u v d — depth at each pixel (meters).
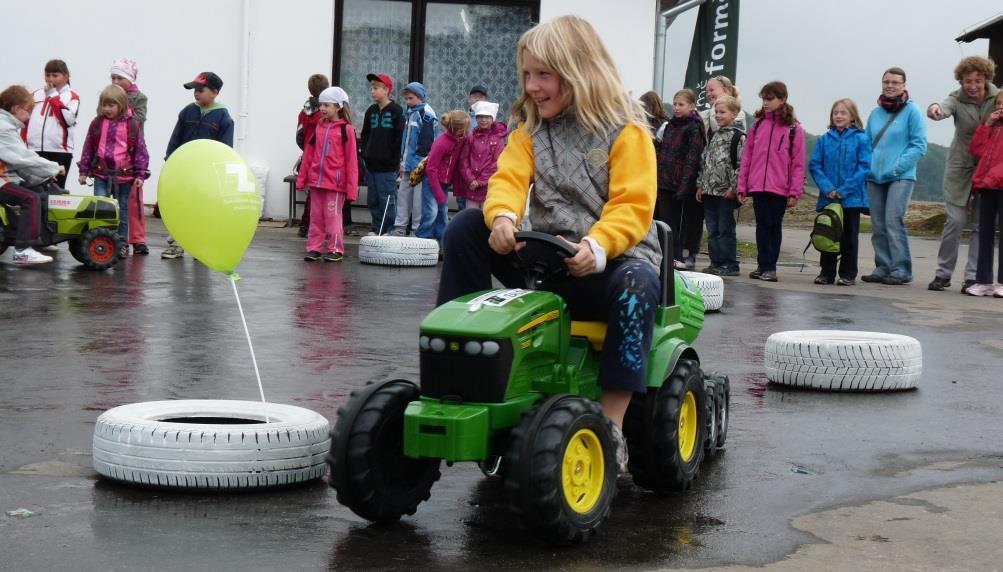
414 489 3.99
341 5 17.89
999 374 7.38
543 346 3.82
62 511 3.98
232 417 4.76
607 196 4.16
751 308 10.37
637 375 3.93
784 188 12.75
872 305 10.84
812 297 11.39
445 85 18.19
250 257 12.80
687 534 3.90
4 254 12.12
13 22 17.39
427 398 3.75
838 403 6.34
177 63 17.58
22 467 4.53
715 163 13.31
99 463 4.34
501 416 3.67
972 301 11.45
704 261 15.59
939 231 27.17
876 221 13.27
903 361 6.70
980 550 3.79
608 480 3.81
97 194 12.16
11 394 5.81
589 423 3.70
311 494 4.32
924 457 5.12
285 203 17.77
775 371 6.84
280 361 6.94
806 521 4.09
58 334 7.59
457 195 13.99
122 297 9.38
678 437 4.32
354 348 7.49
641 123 4.16
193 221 5.04
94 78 17.55
